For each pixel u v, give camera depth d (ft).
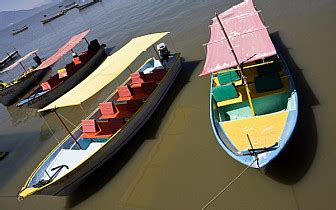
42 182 42.70
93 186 47.32
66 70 86.22
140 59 84.94
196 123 52.42
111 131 52.80
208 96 58.23
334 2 71.67
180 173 43.86
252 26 50.78
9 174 60.64
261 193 36.47
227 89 46.21
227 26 54.75
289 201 34.40
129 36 111.55
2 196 54.08
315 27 65.51
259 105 46.03
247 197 36.76
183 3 124.36
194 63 71.36
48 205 47.44
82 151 48.78
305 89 49.62
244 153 36.06
